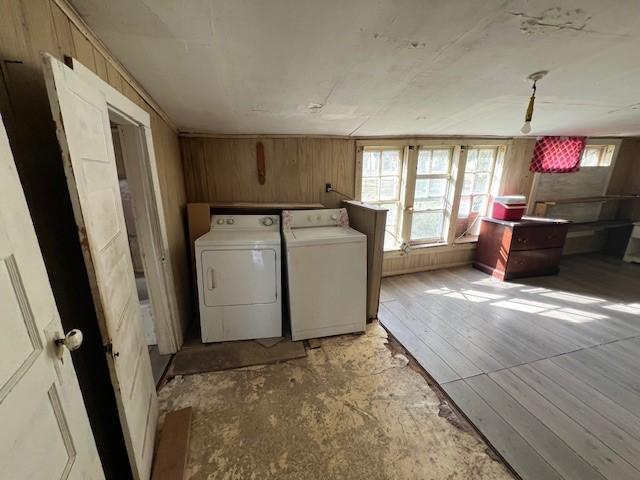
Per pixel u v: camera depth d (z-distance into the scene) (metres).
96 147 0.98
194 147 2.68
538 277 3.65
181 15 1.04
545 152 3.76
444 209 3.78
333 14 1.06
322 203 3.13
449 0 1.00
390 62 1.45
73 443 0.72
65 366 0.72
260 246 2.13
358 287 2.33
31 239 0.63
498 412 1.62
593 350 2.20
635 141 4.24
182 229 2.50
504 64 1.50
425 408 1.64
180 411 1.57
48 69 0.71
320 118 2.37
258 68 1.48
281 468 1.30
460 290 3.28
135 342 1.22
